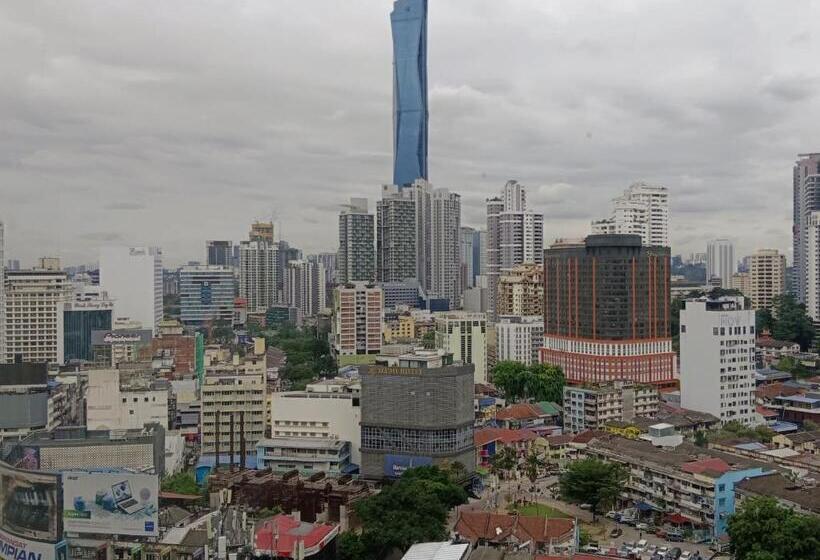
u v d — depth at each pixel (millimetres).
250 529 183125
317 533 183875
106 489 175625
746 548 173500
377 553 192875
